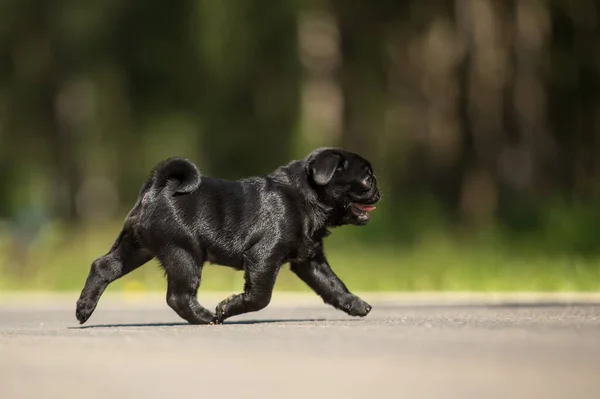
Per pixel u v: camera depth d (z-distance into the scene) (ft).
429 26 96.17
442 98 96.32
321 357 20.75
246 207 29.30
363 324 28.71
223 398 15.84
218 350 22.07
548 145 96.89
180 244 28.91
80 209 107.14
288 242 29.35
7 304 44.86
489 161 94.63
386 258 69.10
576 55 95.40
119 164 103.81
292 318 33.14
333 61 95.55
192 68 93.56
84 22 95.86
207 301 44.32
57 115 103.96
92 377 18.39
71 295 51.42
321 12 94.79
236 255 29.30
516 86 93.30
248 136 94.63
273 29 90.48
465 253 71.77
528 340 23.72
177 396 16.06
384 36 96.63
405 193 90.68
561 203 80.53
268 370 18.95
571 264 62.69
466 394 16.11
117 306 42.19
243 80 92.58
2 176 104.99
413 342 23.34
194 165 29.07
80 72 98.12
